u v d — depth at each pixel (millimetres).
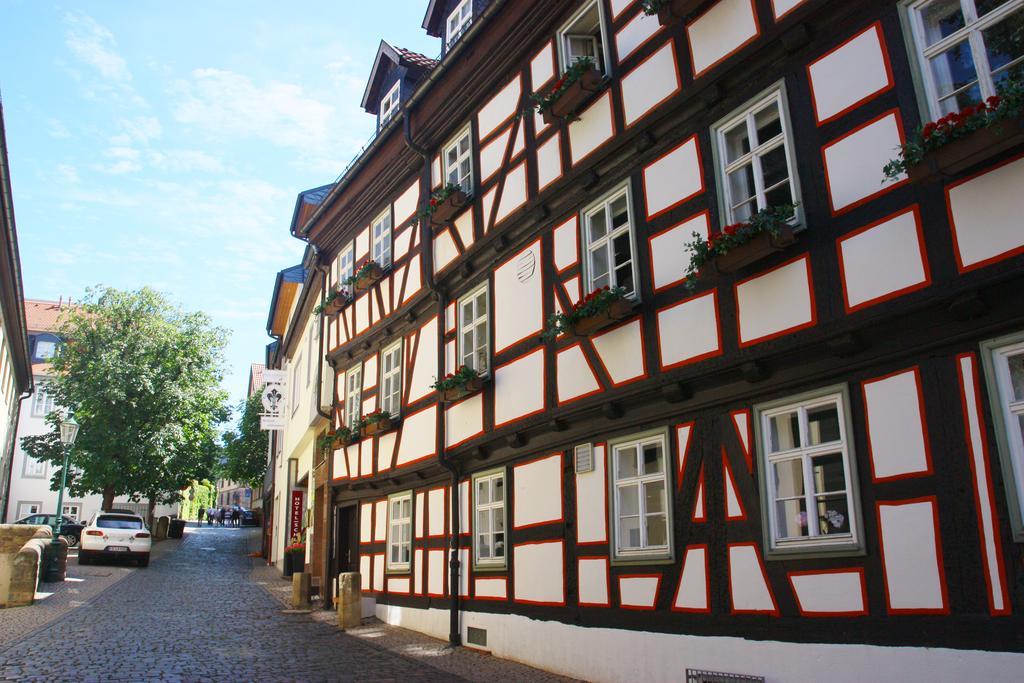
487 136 13625
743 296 8211
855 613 6738
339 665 10453
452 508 13500
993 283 6105
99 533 25859
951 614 6094
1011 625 5746
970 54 6727
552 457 11016
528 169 12250
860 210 7207
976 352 6285
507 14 12906
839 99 7562
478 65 13734
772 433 7875
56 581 19609
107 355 35312
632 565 9234
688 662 8289
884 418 6805
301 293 25797
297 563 24750
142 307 36875
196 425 38156
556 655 10367
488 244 13031
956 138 6078
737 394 8203
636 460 9641
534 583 11047
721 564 8078
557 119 11227
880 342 6965
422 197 15781
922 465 6469
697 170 9055
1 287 25125
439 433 14062
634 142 10039
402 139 16719
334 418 20062
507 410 12109
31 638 11484
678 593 8539
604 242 10445
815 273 7512
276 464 34188
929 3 6992
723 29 8883
